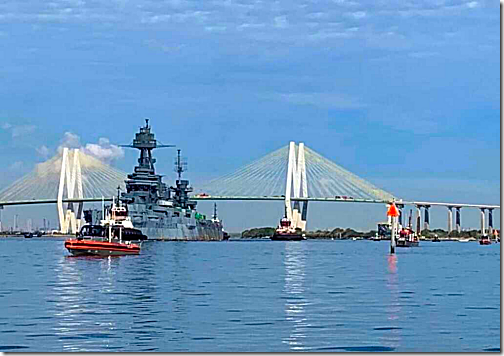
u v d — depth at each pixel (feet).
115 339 131.54
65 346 125.18
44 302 187.21
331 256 504.02
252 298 195.31
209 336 133.90
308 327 143.33
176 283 247.09
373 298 195.42
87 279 266.36
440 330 140.26
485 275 291.58
